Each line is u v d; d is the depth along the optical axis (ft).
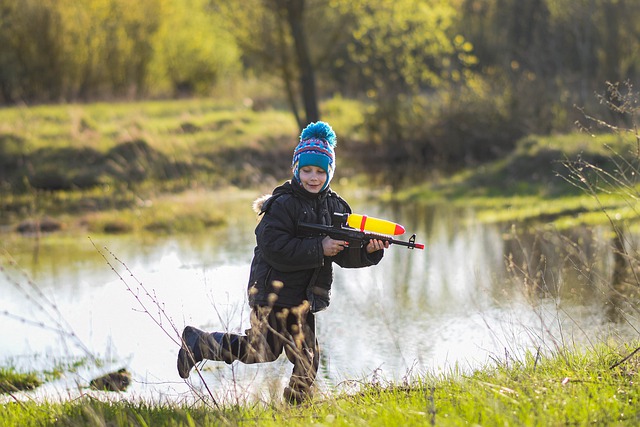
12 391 49.16
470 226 102.63
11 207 129.18
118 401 38.27
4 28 206.59
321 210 36.83
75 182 140.15
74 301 72.54
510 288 67.62
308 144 36.45
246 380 47.75
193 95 242.37
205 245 99.09
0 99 207.31
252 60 223.92
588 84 170.19
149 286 75.15
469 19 237.66
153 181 142.82
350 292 72.49
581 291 61.05
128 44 222.69
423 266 81.20
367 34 183.21
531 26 222.89
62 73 211.41
